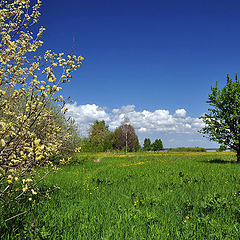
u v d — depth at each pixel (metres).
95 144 53.50
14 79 4.18
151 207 5.18
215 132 17.69
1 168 3.19
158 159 22.67
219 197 5.26
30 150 2.95
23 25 4.24
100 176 10.33
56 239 3.39
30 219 3.97
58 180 8.73
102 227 3.92
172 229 3.83
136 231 3.73
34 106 3.13
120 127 57.16
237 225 4.00
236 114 17.16
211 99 19.05
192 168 13.20
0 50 3.97
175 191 6.62
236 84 18.14
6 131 3.13
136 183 8.18
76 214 4.46
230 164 15.71
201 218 4.12
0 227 3.47
